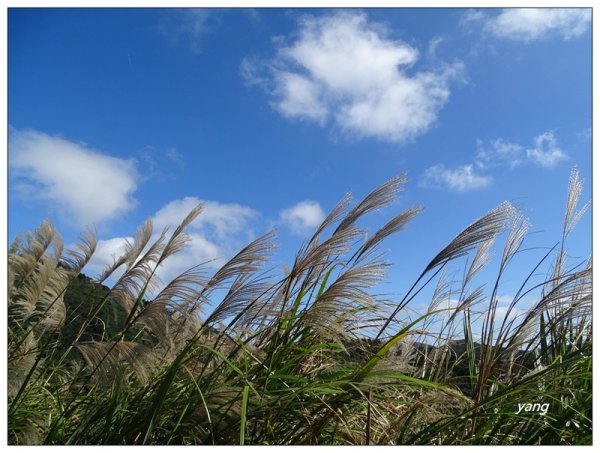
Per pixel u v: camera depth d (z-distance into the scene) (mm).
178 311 1518
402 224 1691
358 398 1380
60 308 1599
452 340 1919
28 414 1570
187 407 1388
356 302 1515
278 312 1620
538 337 1776
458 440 1354
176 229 1706
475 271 1961
